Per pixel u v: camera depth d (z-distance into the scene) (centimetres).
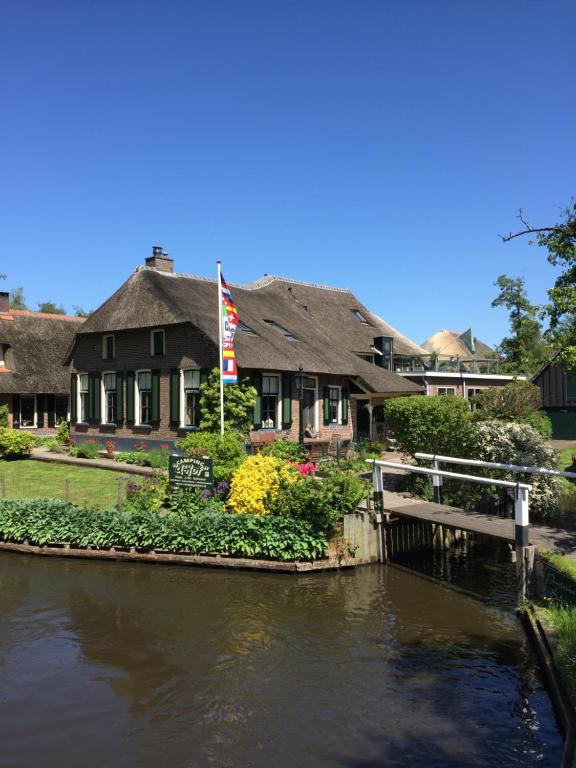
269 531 1277
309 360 2295
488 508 1585
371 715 740
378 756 660
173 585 1190
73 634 967
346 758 657
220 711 749
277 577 1241
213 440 1602
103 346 2422
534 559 1062
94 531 1363
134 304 2306
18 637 955
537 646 885
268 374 2150
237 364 1962
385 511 1363
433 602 1116
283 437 2100
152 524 1334
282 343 2308
